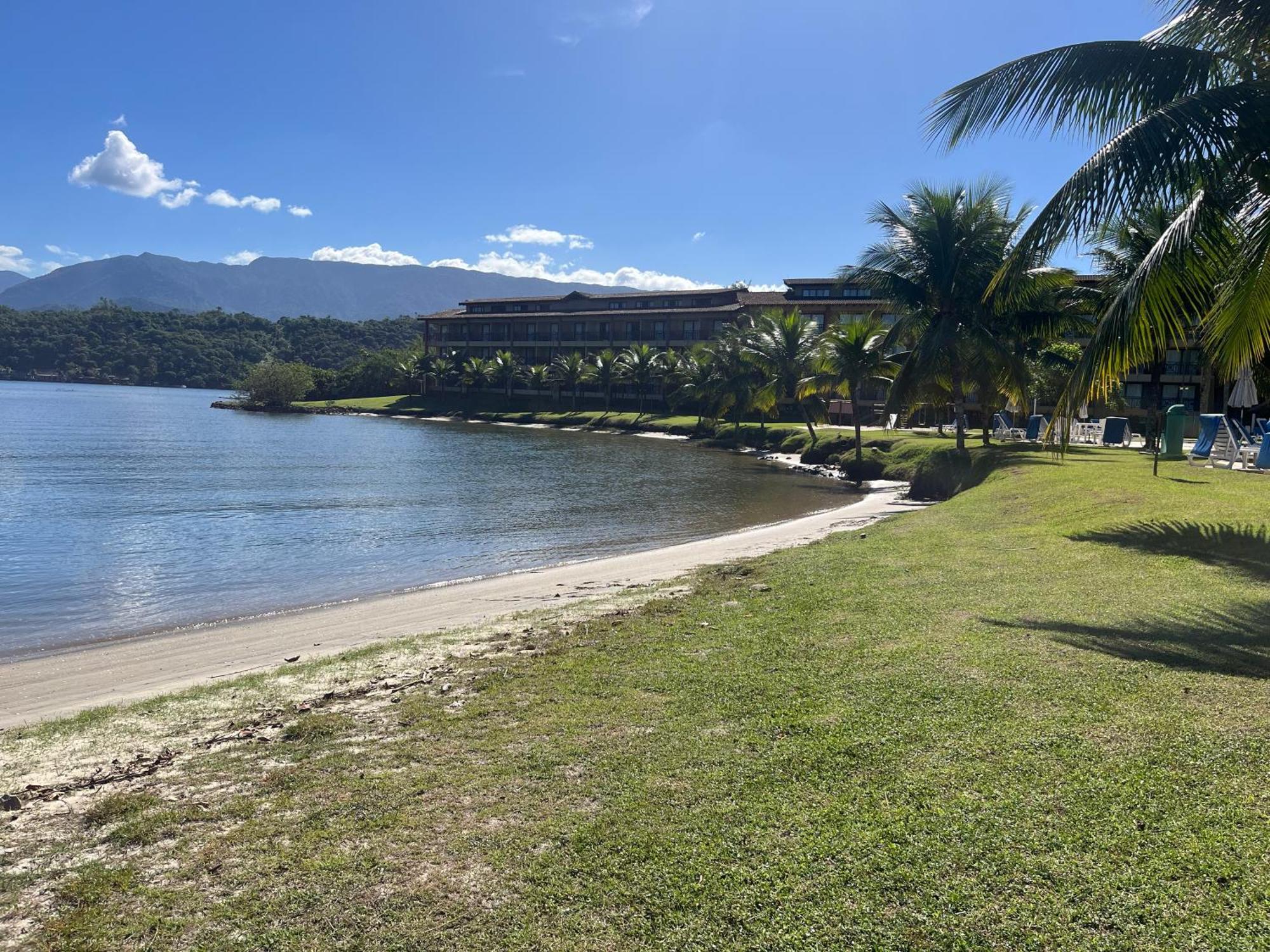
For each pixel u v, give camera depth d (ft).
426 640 32.30
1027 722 17.44
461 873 13.47
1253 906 10.99
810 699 20.08
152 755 20.88
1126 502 46.26
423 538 71.31
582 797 15.87
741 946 11.19
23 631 41.32
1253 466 61.82
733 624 29.40
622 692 22.26
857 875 12.49
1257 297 30.09
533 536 72.13
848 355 127.24
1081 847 12.64
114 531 74.74
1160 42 34.63
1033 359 111.75
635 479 123.44
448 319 363.56
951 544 42.98
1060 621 25.22
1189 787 14.12
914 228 94.22
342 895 13.10
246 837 15.31
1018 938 10.85
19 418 260.01
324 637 37.63
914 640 24.50
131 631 41.32
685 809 14.97
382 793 16.79
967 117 35.27
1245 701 17.58
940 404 108.27
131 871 14.44
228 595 49.75
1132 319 28.76
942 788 14.87
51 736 22.75
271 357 541.34
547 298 353.51
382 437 219.20
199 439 202.28
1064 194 29.22
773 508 90.68
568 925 11.95
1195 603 26.14
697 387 225.97
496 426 282.36
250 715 23.93
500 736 19.63
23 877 14.55
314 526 77.71
